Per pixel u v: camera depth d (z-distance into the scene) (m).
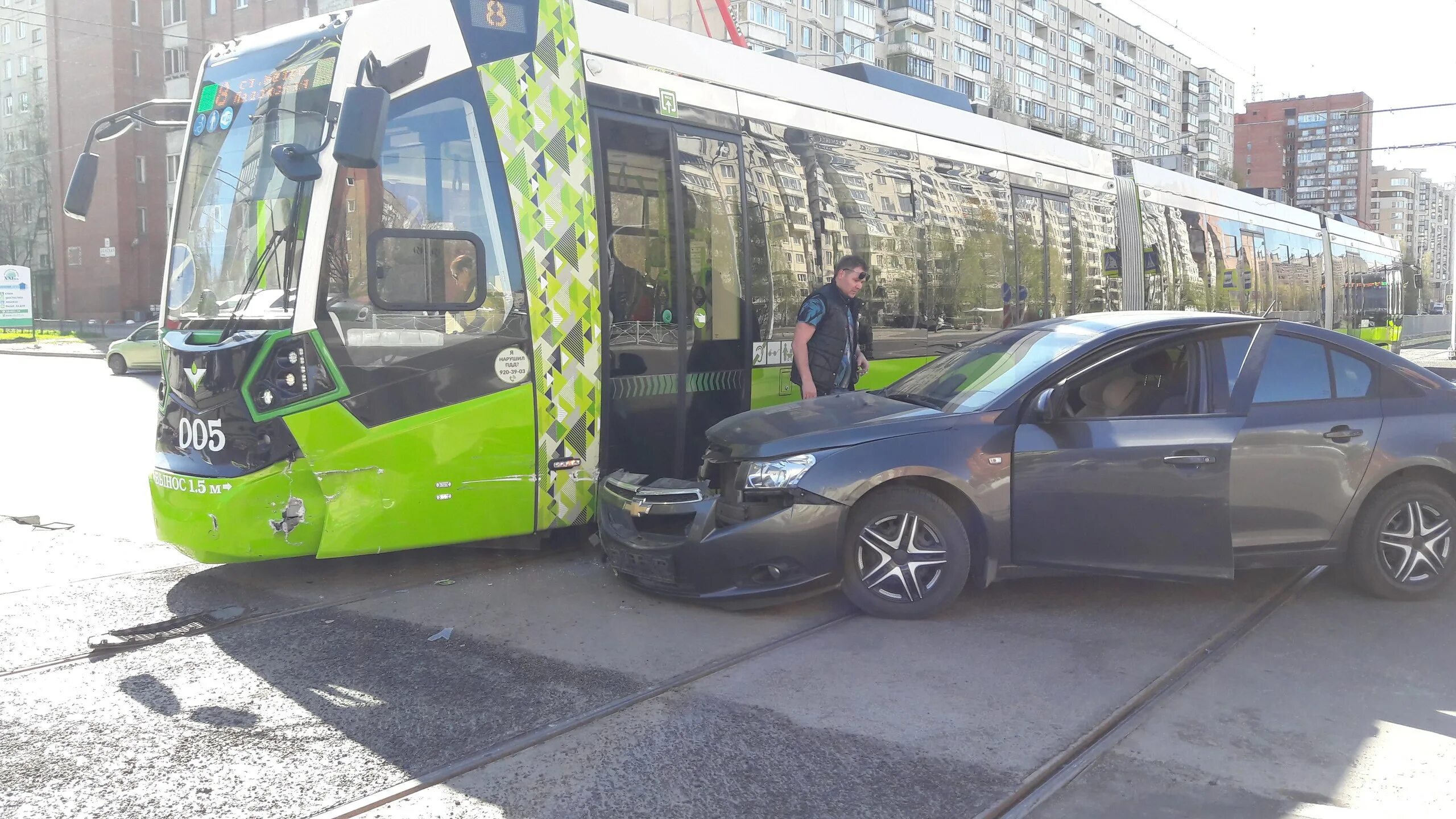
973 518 5.22
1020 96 84.88
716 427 5.77
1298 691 4.29
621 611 5.43
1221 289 15.05
